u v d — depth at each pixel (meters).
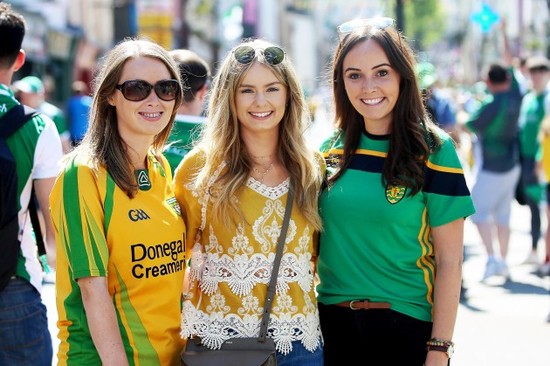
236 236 3.43
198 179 3.49
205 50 35.06
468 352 6.41
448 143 3.60
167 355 3.36
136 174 3.39
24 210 3.80
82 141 3.50
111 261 3.27
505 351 6.43
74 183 3.23
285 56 3.57
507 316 7.48
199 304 3.47
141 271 3.29
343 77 3.74
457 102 19.88
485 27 16.41
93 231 3.20
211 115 3.59
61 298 3.32
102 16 25.28
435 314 3.56
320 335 3.56
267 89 3.52
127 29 17.52
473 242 11.73
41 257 3.99
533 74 9.39
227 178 3.46
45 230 3.96
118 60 3.38
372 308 3.61
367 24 3.71
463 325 7.21
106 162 3.30
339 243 3.64
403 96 3.63
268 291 3.40
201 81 5.04
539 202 9.67
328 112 4.00
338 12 67.88
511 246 11.18
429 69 10.96
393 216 3.55
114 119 3.41
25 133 3.78
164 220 3.37
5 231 3.62
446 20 61.03
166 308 3.36
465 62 49.25
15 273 3.72
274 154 3.59
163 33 19.05
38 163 3.82
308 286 3.51
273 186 3.52
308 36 70.06
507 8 29.48
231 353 3.30
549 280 8.96
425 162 3.57
